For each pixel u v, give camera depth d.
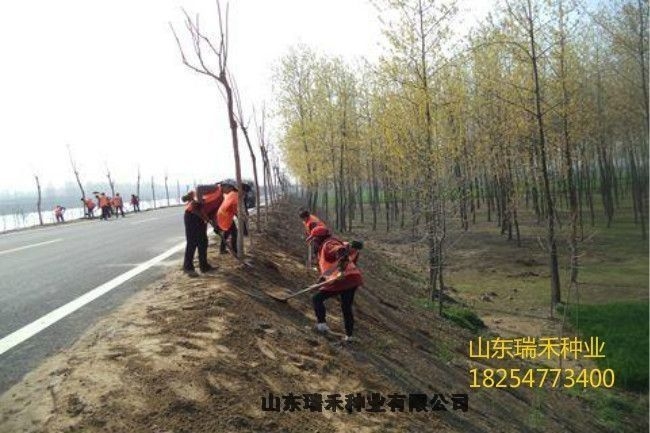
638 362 10.84
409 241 27.67
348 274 6.64
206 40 8.06
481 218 37.91
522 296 17.28
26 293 7.38
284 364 5.16
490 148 22.44
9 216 57.44
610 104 24.25
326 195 32.50
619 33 18.67
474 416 6.47
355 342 6.80
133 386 3.99
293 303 7.53
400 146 13.58
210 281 7.11
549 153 18.00
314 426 4.33
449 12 12.91
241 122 11.42
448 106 13.67
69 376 4.11
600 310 14.85
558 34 15.66
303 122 26.39
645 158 30.89
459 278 20.55
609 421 8.84
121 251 11.59
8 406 3.72
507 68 19.61
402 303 12.77
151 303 6.21
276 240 13.91
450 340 10.53
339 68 26.86
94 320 5.73
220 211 8.70
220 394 4.16
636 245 24.94
